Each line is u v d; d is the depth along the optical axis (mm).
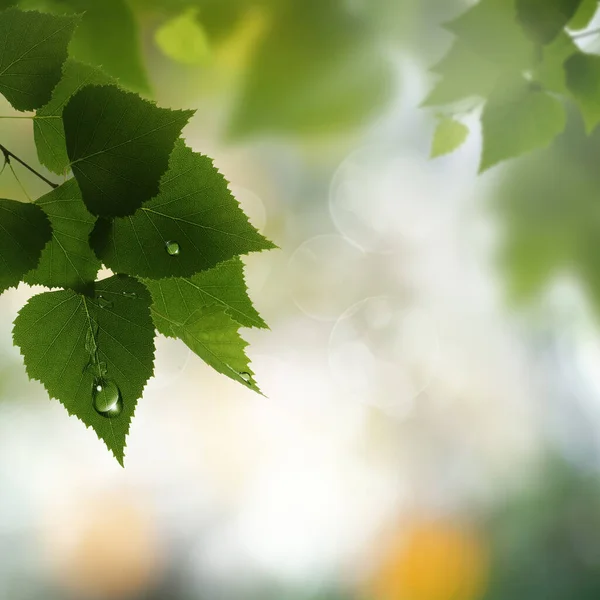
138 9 838
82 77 645
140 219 640
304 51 881
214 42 863
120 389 646
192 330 667
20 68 635
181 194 638
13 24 632
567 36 752
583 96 757
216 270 659
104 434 646
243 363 671
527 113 764
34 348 646
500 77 761
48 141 645
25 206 636
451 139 801
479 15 756
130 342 645
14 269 634
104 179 634
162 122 632
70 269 643
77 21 635
